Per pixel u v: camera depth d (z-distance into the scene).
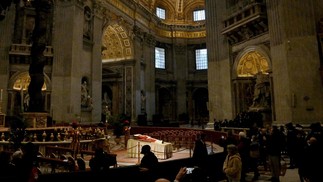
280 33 11.96
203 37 31.41
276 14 12.21
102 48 20.62
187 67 31.50
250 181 6.09
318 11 11.39
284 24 11.62
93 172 3.82
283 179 6.16
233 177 4.43
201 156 5.48
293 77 11.21
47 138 8.53
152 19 28.69
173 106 30.62
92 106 18.36
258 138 7.16
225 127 12.99
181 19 32.12
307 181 5.36
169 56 31.30
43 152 7.90
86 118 17.91
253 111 13.14
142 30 26.69
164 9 31.98
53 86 16.11
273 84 12.30
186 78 31.27
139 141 9.29
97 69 19.36
